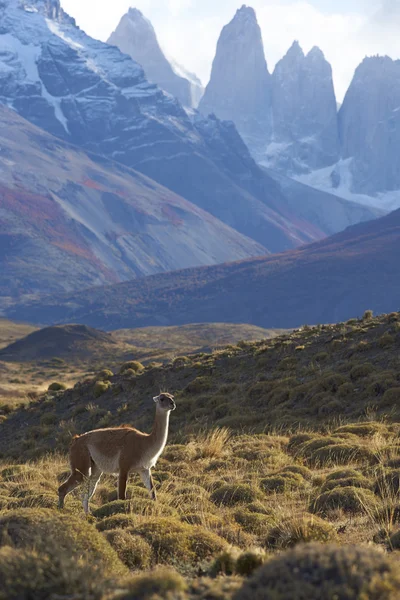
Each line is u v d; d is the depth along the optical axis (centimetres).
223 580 825
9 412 7375
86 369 16725
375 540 1415
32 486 2495
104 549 1072
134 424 5338
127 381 6638
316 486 2205
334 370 4919
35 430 6091
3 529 1076
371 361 4781
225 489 2102
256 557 1057
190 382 5944
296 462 2750
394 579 636
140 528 1359
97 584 782
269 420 4331
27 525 1096
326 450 2727
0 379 15062
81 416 6278
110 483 2628
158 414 1777
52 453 5019
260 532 1630
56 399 7075
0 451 5956
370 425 3259
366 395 4197
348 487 1852
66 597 756
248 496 2045
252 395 5044
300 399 4597
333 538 1411
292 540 1401
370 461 2447
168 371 6575
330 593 623
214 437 3403
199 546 1309
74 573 776
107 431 1822
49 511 1164
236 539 1498
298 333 6619
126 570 1070
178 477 2636
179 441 4069
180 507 1922
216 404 5159
